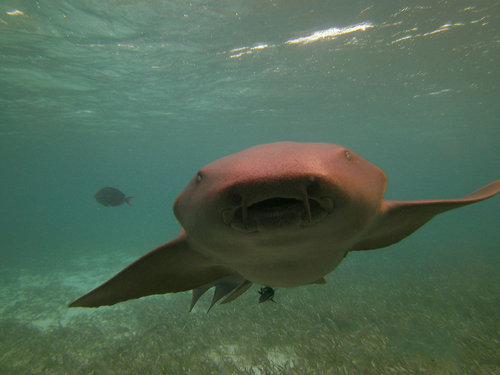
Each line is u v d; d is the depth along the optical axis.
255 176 0.96
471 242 20.03
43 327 8.68
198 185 1.21
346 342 5.36
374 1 10.91
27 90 18.97
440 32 12.98
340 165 1.12
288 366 4.72
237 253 1.47
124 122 29.08
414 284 9.42
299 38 13.40
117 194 11.29
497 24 12.41
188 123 30.70
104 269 18.34
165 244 1.99
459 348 5.07
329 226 1.24
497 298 7.41
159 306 8.90
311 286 9.25
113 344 6.25
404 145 49.56
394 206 1.91
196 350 5.63
